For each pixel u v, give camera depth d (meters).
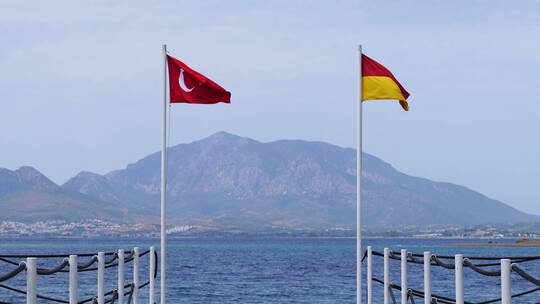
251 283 67.12
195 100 23.97
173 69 24.08
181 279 71.94
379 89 23.30
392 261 119.81
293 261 123.81
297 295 55.09
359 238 22.41
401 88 23.34
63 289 55.81
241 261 122.00
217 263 112.81
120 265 21.91
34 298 16.47
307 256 153.88
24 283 62.75
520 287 62.06
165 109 23.84
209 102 24.08
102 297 20.39
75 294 18.41
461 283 18.36
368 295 21.92
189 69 23.92
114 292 21.83
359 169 22.81
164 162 23.56
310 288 61.56
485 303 20.80
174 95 23.97
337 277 77.44
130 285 22.89
